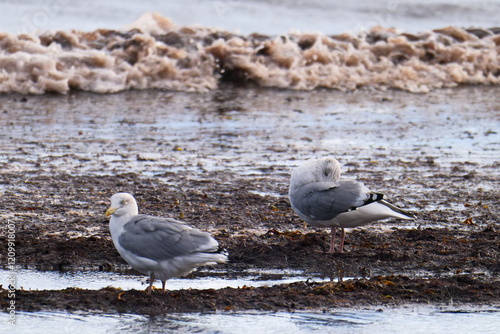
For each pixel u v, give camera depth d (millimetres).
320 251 11617
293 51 29578
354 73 29391
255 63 28656
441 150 19578
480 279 10500
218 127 21578
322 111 24312
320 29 41438
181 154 18438
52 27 35938
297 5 44844
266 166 17547
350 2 45719
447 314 9297
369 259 11312
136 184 15648
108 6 40031
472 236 12570
